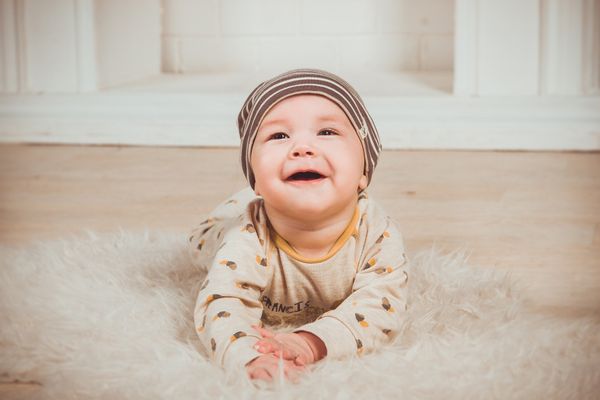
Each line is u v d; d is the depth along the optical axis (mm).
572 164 2049
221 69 3217
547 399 762
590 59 2223
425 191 1773
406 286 950
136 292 1064
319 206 877
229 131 2391
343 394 758
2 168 2086
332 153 884
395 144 2307
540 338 897
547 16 2223
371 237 953
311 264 932
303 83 912
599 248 1346
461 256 1223
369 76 2928
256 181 920
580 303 1083
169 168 2074
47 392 793
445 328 941
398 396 762
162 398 768
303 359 835
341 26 3129
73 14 2490
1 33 2498
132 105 2430
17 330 934
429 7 3080
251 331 856
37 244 1285
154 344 888
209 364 833
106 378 808
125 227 1498
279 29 3164
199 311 905
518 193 1745
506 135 2250
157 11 3148
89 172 2029
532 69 2256
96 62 2520
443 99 2277
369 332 883
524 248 1351
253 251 930
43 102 2459
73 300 1025
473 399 762
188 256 1228
